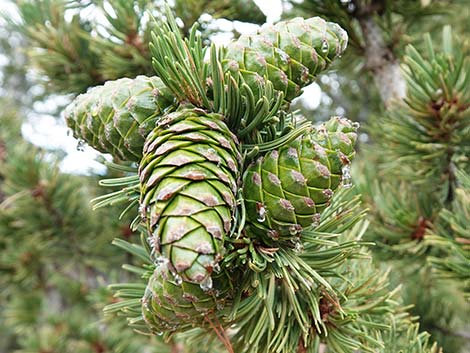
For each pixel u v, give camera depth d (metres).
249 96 0.41
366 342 0.52
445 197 0.63
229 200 0.39
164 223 0.38
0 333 1.99
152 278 0.44
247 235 0.43
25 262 1.04
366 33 0.69
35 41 0.77
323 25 0.44
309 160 0.41
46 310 1.22
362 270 0.55
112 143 0.44
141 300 0.46
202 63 0.42
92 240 0.95
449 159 0.63
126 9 0.65
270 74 0.43
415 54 0.61
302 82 0.44
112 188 0.85
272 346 0.48
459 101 0.60
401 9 0.69
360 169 0.77
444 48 0.64
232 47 0.43
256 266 0.41
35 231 0.95
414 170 0.68
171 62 0.41
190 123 0.40
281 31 0.43
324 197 0.41
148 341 0.82
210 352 0.60
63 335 1.15
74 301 1.16
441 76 0.59
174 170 0.39
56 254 1.00
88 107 0.44
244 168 0.43
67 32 0.74
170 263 0.38
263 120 0.42
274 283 0.46
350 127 0.42
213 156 0.39
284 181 0.41
